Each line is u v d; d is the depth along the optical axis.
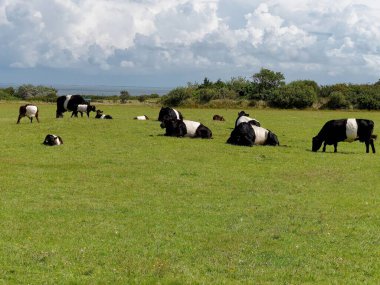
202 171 21.45
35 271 10.10
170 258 11.02
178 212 14.94
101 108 72.00
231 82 95.38
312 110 81.94
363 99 83.62
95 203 15.84
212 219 14.23
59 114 46.69
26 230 12.83
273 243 12.20
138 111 64.25
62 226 13.29
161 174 20.66
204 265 10.62
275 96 86.81
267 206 15.80
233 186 18.75
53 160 23.44
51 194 16.86
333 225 13.77
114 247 11.69
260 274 10.14
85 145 28.39
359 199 16.84
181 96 89.25
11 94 121.31
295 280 9.88
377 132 41.06
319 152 27.98
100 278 9.80
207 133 32.75
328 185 19.14
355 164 23.83
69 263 10.59
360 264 10.82
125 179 19.56
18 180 18.92
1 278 9.71
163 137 32.06
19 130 34.69
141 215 14.54
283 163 23.86
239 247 11.84
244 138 29.62
